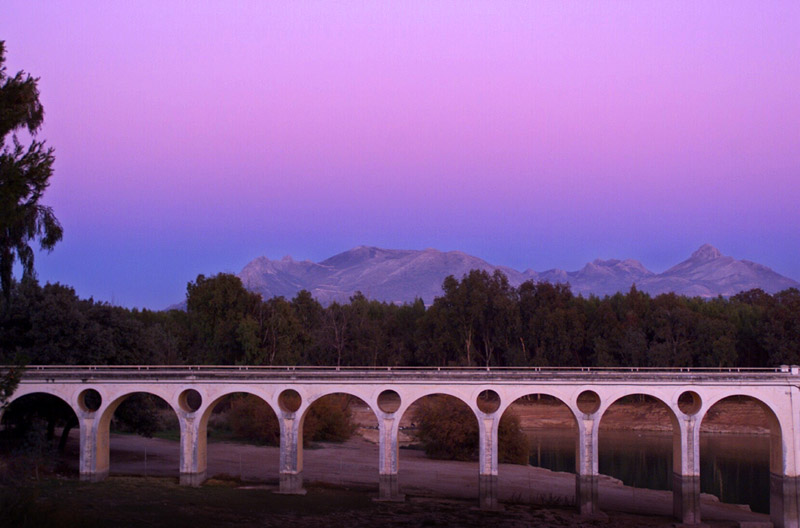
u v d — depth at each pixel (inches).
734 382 2011.6
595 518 1963.6
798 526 1961.1
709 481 2576.3
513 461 2856.8
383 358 4589.1
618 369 2121.1
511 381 2032.5
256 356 3535.9
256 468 2421.3
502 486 2347.4
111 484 2010.3
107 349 2316.7
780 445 1998.0
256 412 3058.6
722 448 3216.0
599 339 4146.2
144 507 1802.4
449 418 2881.4
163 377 2060.8
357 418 3966.5
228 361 3599.9
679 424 2005.4
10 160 1011.3
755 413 3863.2
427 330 4490.7
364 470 2519.7
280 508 1900.8
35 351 2247.8
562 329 4200.3
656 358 3887.8
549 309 4335.6
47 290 2501.2
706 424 3774.6
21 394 2030.0
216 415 3572.8
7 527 1259.8
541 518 1937.7
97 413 2038.6
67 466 2220.7
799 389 2004.2
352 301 5295.3
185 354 4284.0
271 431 3004.4
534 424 4010.8
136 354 2431.1
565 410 4232.3
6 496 1382.9
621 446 3361.2
